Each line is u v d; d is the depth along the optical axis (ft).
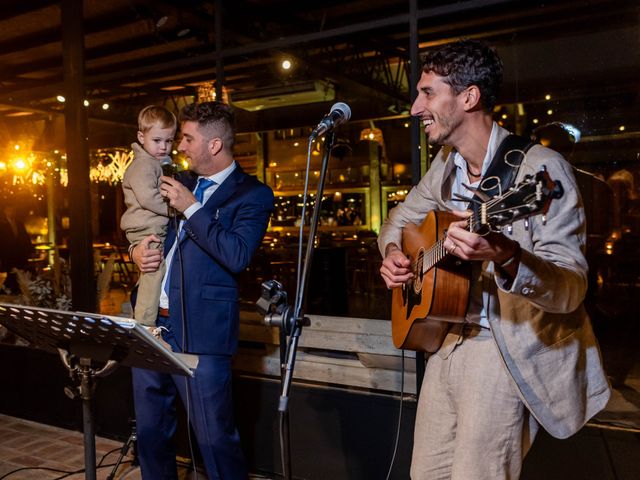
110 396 11.60
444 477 5.78
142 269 7.68
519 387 4.97
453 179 5.90
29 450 11.19
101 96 23.68
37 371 12.65
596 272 17.65
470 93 5.18
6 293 14.94
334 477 9.25
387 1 14.44
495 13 15.23
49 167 35.32
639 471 7.63
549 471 8.03
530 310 4.99
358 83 21.99
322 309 21.44
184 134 7.61
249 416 9.99
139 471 10.16
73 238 12.28
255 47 10.55
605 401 5.18
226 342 7.50
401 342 6.11
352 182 35.01
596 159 20.57
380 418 8.90
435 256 5.38
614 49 16.69
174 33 15.88
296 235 33.40
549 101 18.70
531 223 4.86
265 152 36.52
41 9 13.88
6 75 20.75
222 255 7.12
